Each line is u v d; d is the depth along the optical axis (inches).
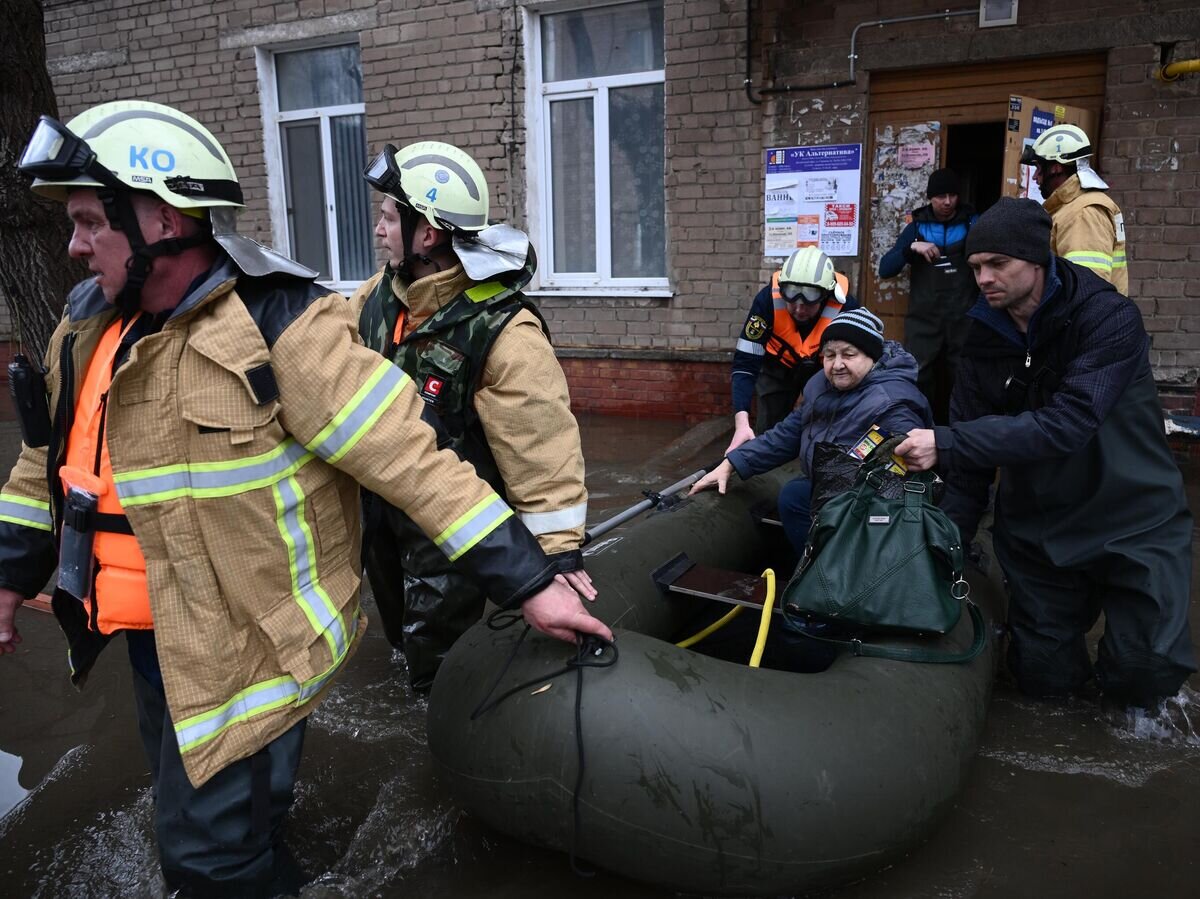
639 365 250.4
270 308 57.9
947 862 76.8
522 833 71.2
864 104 213.8
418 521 61.8
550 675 70.6
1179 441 192.9
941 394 210.4
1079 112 195.0
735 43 222.7
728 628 115.2
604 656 70.2
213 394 55.2
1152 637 91.9
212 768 58.3
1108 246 134.4
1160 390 197.5
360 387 59.0
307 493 60.3
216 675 57.8
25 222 134.2
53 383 61.7
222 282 55.7
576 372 259.3
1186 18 183.5
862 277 225.0
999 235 87.9
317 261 297.9
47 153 51.5
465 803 73.7
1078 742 94.9
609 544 104.7
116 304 57.0
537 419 80.4
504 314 83.6
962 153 270.5
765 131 223.9
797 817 65.9
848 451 98.1
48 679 111.7
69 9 305.7
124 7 297.7
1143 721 97.2
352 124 282.2
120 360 57.6
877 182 219.6
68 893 74.1
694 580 99.5
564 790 67.5
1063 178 140.2
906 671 79.4
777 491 133.0
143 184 53.4
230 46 284.8
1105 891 73.2
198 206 55.4
